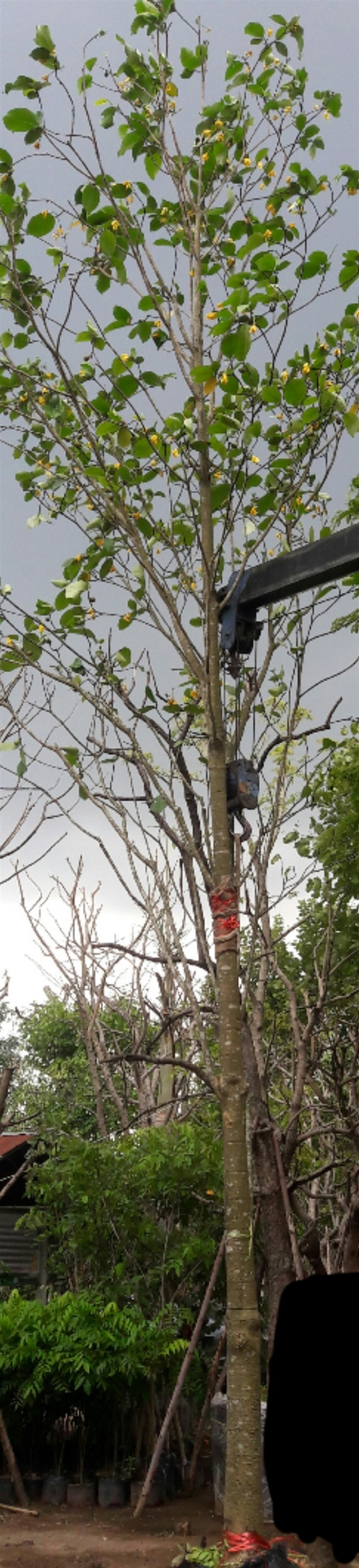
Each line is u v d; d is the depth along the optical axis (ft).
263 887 19.90
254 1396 15.60
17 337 20.20
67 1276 35.32
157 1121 36.35
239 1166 16.60
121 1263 31.96
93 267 19.76
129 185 19.99
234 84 19.97
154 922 21.09
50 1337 28.58
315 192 19.54
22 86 19.13
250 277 18.69
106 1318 29.09
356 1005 27.81
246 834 18.67
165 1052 36.32
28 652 20.81
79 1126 44.16
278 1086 30.91
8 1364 28.32
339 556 17.69
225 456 19.26
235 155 20.45
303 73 19.67
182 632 19.21
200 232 21.07
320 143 19.88
